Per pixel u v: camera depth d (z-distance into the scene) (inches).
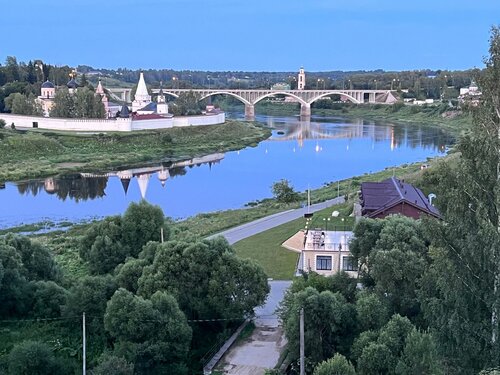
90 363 1867.6
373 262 1972.2
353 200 3969.0
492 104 1461.6
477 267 1421.0
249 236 3304.6
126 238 2758.4
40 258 2437.3
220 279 2064.5
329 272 2405.3
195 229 3599.9
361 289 2023.9
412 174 4847.4
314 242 2472.9
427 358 1422.2
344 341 1729.8
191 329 1893.5
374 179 5285.4
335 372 1423.5
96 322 2021.4
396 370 1460.4
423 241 2033.7
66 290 2247.8
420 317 1815.9
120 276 2175.2
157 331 1809.8
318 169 6545.3
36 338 2003.0
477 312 1424.7
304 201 4384.8
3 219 4338.1
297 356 1718.8
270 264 2780.5
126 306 1823.3
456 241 1440.7
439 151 7726.4
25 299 2162.9
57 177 6220.5
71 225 4163.4
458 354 1419.8
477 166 1446.9
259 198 5068.9
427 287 1569.9
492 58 1465.3
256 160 7332.7
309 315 1704.0
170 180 6053.2
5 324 2097.7
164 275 2071.9
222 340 1996.8
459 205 1434.5
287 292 2036.2
